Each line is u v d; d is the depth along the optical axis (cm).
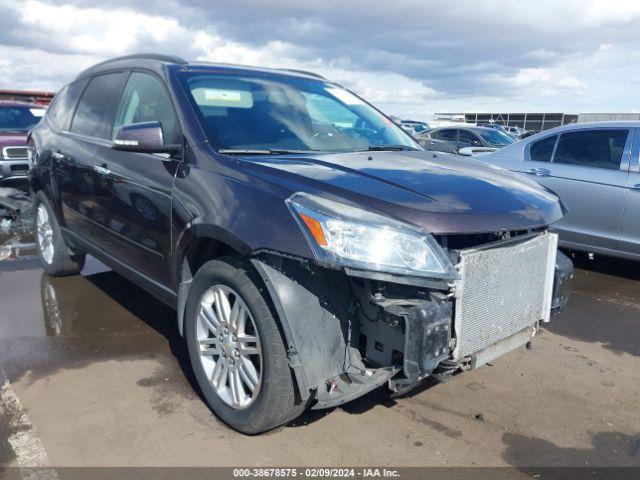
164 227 315
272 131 337
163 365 349
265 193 255
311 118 370
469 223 245
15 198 780
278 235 239
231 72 374
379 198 244
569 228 593
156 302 462
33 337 389
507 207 266
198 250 299
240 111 340
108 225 388
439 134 1396
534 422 297
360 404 309
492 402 317
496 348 277
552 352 391
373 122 409
